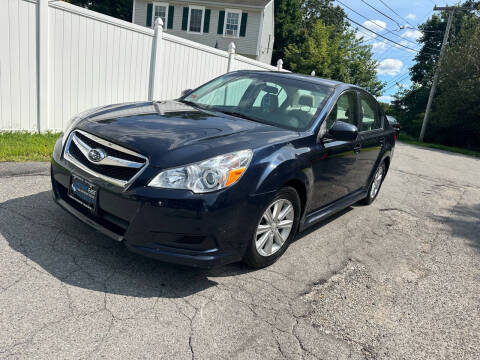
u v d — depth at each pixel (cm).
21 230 322
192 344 228
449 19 2602
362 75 3338
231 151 279
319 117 376
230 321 256
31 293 247
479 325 301
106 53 724
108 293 262
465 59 2392
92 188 280
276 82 422
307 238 422
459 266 410
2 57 592
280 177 302
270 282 314
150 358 212
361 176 489
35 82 636
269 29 2925
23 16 602
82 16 675
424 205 640
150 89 820
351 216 524
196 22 2684
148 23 2719
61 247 308
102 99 739
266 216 311
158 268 303
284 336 251
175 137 287
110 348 213
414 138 2839
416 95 3434
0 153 510
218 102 414
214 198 262
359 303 306
